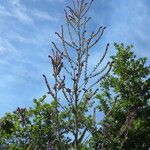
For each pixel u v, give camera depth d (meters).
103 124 8.45
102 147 8.42
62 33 8.88
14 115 26.91
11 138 25.77
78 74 8.35
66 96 8.30
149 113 27.22
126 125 8.60
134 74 28.62
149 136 26.00
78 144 8.19
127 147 25.55
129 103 27.05
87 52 8.55
